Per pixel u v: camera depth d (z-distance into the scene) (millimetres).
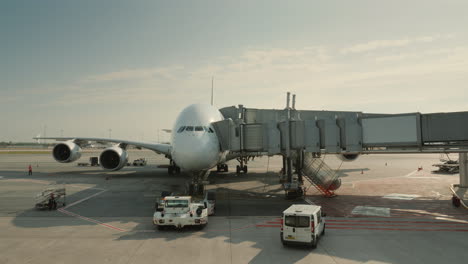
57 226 13508
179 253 10070
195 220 12555
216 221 14367
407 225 13688
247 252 10156
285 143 20141
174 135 19625
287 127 19969
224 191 23203
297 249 10461
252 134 20641
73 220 14594
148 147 28516
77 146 32438
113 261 9391
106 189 24297
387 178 31625
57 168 44219
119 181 29094
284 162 26344
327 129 19531
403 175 34531
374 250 10383
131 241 11336
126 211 16547
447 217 15188
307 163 22766
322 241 11359
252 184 26703
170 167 34094
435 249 10492
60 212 16328
